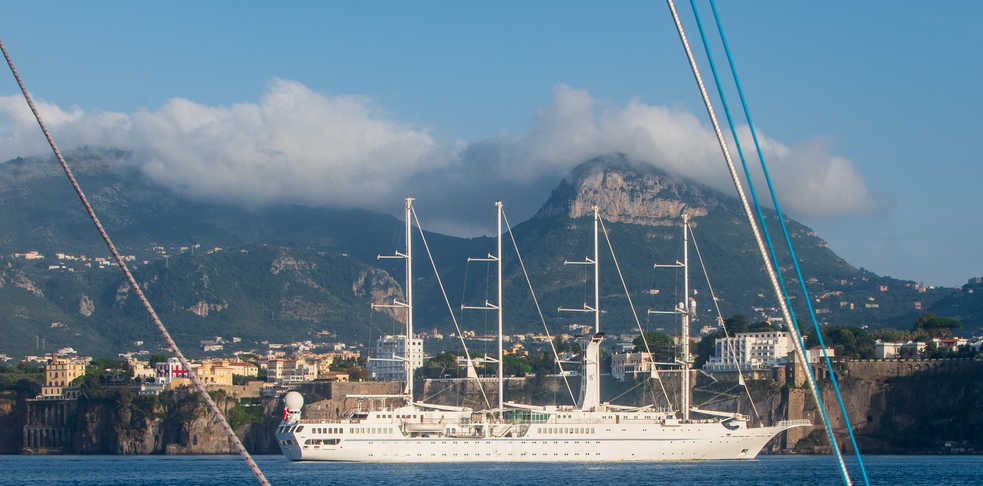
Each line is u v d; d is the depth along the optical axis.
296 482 183.62
